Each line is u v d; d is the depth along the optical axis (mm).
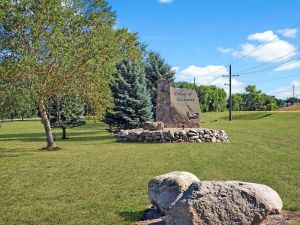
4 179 14008
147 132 26984
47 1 22266
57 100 28391
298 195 10617
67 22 24344
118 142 27812
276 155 18953
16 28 22172
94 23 25500
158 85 32188
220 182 7465
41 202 10711
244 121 51156
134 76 37969
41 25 22344
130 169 15492
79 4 25422
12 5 21922
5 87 22078
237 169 14969
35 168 16281
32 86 22109
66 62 23016
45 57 22781
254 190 7352
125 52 39406
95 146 25344
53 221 9055
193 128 30062
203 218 7039
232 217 7102
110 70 26219
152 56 46000
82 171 15234
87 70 24312
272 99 112625
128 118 37375
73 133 44750
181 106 32188
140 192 11602
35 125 70562
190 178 9078
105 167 16078
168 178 9062
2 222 9078
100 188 12211
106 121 38469
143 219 8945
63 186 12602
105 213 9516
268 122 47281
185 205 7105
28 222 9039
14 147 27094
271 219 7617
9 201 10898
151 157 18844
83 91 26000
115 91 37844
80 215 9422
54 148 24578
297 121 46219
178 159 17969
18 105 23797
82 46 24141
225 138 26703
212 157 18422
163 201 8875
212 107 117062
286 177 13250
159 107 31891
